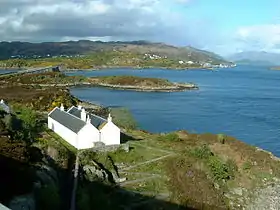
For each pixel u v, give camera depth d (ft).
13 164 138.10
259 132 378.53
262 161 246.06
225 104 568.41
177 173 212.23
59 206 144.05
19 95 479.00
